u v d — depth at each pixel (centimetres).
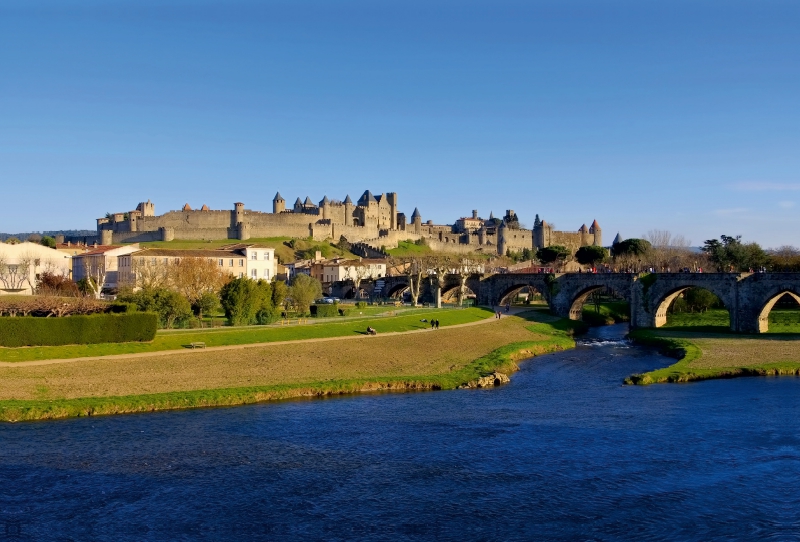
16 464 5428
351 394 8194
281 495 4912
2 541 4134
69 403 6975
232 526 4419
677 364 10100
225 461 5594
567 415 7150
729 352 11150
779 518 4581
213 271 15188
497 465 5559
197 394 7544
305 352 9869
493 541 4259
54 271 18462
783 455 5784
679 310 17788
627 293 16188
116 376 8000
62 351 8719
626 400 7912
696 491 5025
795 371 9600
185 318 11769
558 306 17875
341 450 5912
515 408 7488
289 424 6712
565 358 11456
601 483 5178
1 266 15625
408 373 9200
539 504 4800
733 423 6794
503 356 10744
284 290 14275
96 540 4203
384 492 4988
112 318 9262
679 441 6188
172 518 4516
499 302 19600
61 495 4838
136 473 5281
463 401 7850
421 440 6206
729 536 4334
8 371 7769
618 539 4297
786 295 17812
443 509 4700
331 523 4478
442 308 17625
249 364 8988
